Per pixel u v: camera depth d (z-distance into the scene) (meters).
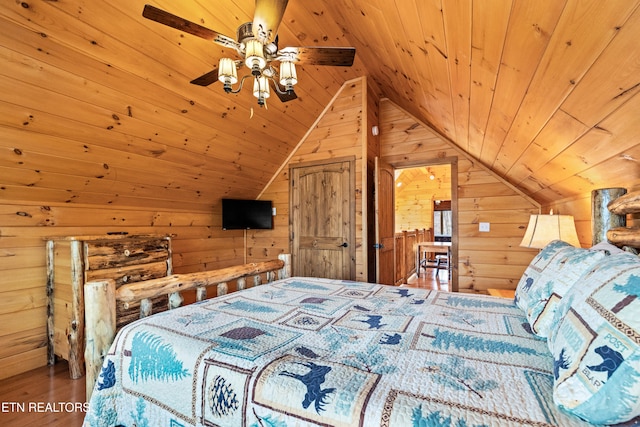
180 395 1.08
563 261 1.36
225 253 4.33
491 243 3.54
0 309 2.32
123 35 2.00
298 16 2.59
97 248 2.44
